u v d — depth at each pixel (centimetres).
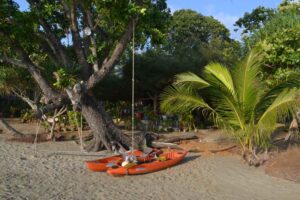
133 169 1259
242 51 2167
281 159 1346
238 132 1417
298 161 1301
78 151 1662
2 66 2072
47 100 1622
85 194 1066
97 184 1169
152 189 1123
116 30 1652
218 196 1058
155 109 2558
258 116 1383
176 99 1457
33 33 1606
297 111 1463
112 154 1583
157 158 1389
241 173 1294
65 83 1519
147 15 1481
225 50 2605
